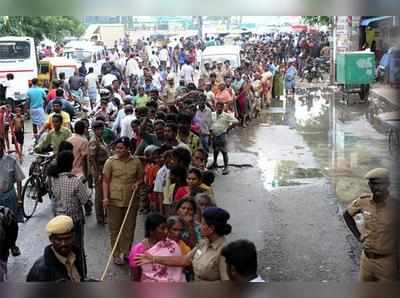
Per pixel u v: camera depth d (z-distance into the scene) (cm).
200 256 468
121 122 1183
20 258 820
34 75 2422
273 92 2588
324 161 1385
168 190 722
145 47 3638
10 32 3012
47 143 1015
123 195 757
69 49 3375
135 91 1969
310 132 1777
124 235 770
